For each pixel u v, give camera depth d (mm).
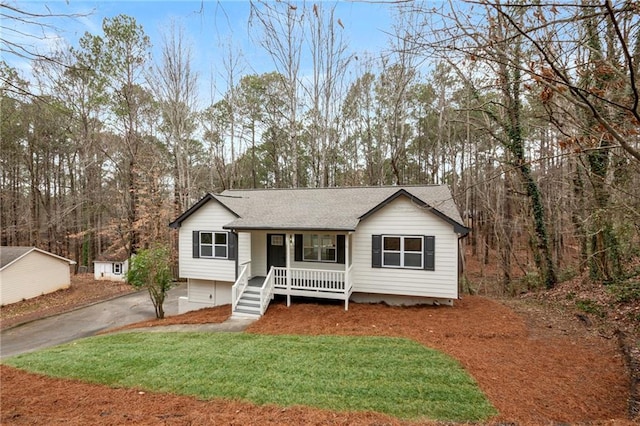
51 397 5785
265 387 5898
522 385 5809
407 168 30109
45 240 27297
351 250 12016
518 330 8750
